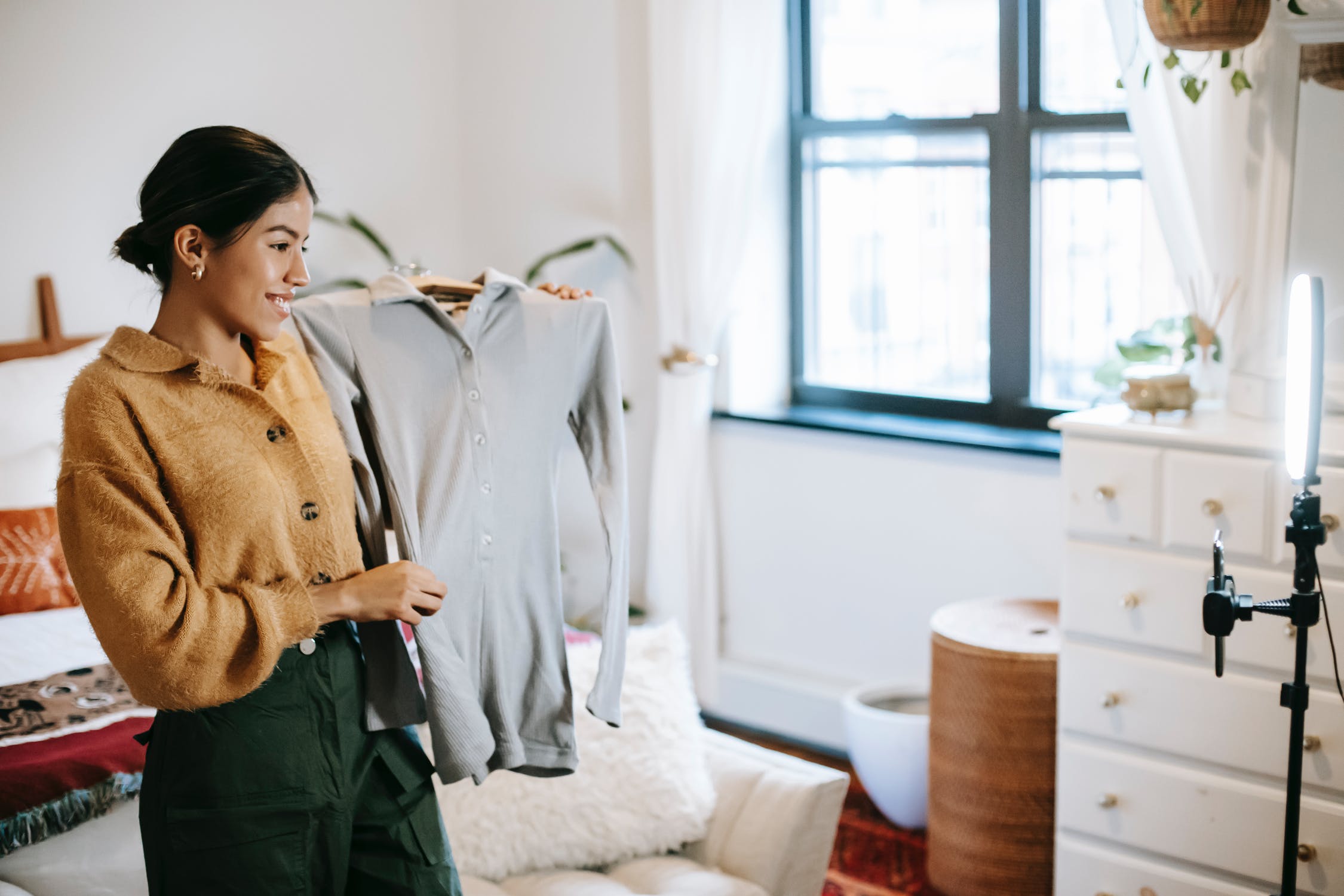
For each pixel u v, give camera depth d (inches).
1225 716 85.8
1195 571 85.9
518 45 151.5
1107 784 92.3
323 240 151.0
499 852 77.3
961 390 131.6
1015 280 124.3
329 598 51.8
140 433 49.4
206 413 50.8
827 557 133.9
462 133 160.2
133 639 47.1
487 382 61.4
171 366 50.1
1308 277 65.2
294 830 52.0
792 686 135.9
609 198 145.6
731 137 128.5
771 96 127.4
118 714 89.7
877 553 129.9
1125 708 90.5
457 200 162.1
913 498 126.2
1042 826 99.0
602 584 150.1
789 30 135.2
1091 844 94.3
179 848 50.6
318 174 149.9
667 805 79.2
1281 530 81.8
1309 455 65.6
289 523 52.4
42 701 91.7
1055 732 97.3
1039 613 106.7
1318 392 65.0
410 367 59.4
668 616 138.6
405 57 155.3
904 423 130.3
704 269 131.4
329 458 54.9
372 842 55.7
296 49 146.5
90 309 135.5
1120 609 89.8
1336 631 80.4
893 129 129.8
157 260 51.0
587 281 149.3
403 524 58.3
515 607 62.4
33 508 116.3
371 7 151.7
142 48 135.7
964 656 99.8
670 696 82.7
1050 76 120.0
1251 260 89.9
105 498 47.6
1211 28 82.3
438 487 59.5
